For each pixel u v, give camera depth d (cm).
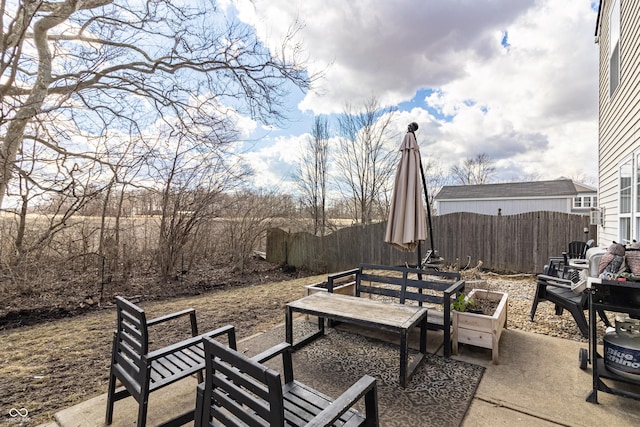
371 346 317
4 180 459
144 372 170
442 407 213
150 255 670
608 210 615
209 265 795
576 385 241
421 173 378
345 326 374
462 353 299
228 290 622
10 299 462
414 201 354
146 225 663
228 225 827
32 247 500
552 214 736
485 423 197
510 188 1565
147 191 646
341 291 409
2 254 482
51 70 530
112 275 586
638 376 212
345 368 271
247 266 838
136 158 598
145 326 174
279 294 573
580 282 304
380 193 1450
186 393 232
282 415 110
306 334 348
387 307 282
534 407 213
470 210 1572
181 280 665
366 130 1452
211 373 141
